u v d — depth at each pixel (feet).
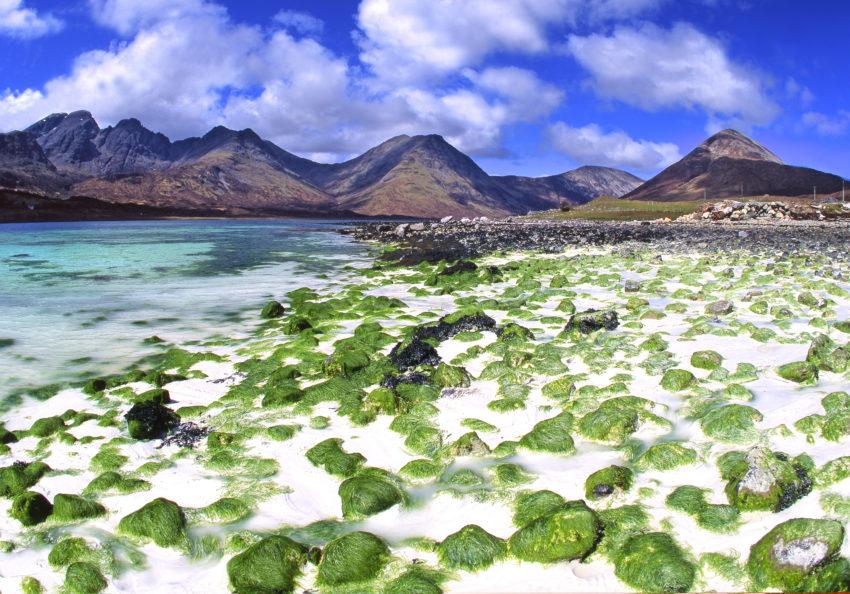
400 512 28.22
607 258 126.11
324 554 24.26
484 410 39.96
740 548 23.24
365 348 54.85
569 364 48.49
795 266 101.81
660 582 21.66
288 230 367.86
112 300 90.07
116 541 26.66
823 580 20.80
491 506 28.04
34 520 28.53
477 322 59.77
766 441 31.65
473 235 224.12
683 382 41.22
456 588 22.71
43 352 60.03
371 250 188.85
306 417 40.11
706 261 115.14
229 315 78.69
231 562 24.34
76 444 37.06
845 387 39.06
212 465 33.32
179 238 263.70
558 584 22.49
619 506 27.04
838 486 25.70
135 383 48.91
